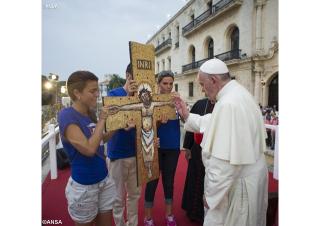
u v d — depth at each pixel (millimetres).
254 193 1713
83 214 1633
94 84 1581
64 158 4516
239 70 6441
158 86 2348
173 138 2477
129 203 2338
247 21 6605
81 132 1534
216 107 1723
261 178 1766
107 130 1732
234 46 8414
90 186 1613
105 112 1695
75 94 1577
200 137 2371
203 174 2543
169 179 2531
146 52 2062
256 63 5902
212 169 1668
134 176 2268
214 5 8789
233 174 1632
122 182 2244
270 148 4289
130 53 1944
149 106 2088
